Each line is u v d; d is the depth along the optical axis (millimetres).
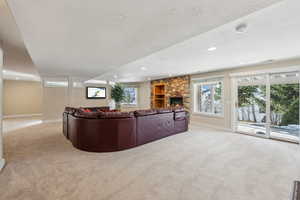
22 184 1903
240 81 4805
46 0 1365
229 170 2312
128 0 1387
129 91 9711
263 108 4324
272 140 3943
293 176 2133
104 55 3334
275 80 4031
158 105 8445
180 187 1871
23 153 2951
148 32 2113
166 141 3840
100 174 2172
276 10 1588
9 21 2070
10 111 8023
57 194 1717
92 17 1697
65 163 2521
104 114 3062
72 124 3475
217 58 3654
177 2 1416
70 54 3217
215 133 4688
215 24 1877
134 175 2154
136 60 3844
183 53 3193
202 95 6094
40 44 2576
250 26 1976
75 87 7285
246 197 1685
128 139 3260
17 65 4988
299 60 3568
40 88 8961
